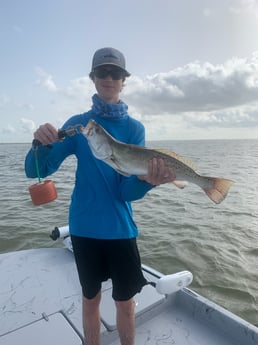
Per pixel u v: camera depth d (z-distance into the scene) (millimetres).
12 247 4375
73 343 1601
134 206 6566
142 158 1357
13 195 7707
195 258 3943
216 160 19875
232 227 5082
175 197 7465
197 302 1888
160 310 1941
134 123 1524
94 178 1435
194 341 1692
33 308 1904
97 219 1417
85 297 1479
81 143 1466
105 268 1479
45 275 2303
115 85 1479
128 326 1475
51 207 6359
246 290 3236
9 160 20844
